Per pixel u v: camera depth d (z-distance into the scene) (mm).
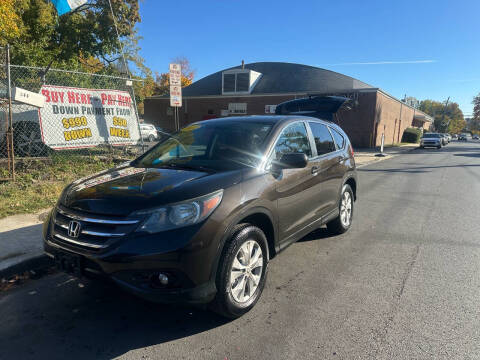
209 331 2793
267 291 3469
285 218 3500
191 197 2666
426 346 2607
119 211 2609
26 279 3697
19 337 2703
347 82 35312
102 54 21016
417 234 5348
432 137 33375
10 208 5539
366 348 2580
